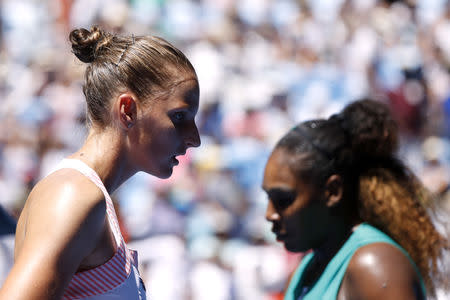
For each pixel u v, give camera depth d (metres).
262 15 37.81
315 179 7.68
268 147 27.89
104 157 6.00
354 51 33.50
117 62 6.03
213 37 34.91
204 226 23.27
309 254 8.56
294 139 7.82
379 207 7.71
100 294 5.66
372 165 7.91
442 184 21.50
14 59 34.75
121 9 34.78
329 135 7.80
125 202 23.44
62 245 5.17
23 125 28.80
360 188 7.78
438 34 34.34
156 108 6.02
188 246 22.73
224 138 28.58
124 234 17.50
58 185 5.50
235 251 22.73
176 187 24.38
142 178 24.66
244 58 34.09
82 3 36.78
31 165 25.80
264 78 32.53
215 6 37.47
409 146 27.27
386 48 33.66
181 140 6.17
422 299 7.12
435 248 7.89
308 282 8.11
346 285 7.21
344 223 7.77
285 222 7.78
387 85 31.75
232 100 30.98
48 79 30.94
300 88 31.73
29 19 37.59
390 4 36.75
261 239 22.97
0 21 37.31
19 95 30.67
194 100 6.19
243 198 25.39
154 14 36.22
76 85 29.38
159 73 6.02
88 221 5.39
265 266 21.41
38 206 5.38
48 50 34.16
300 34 36.03
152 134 6.04
